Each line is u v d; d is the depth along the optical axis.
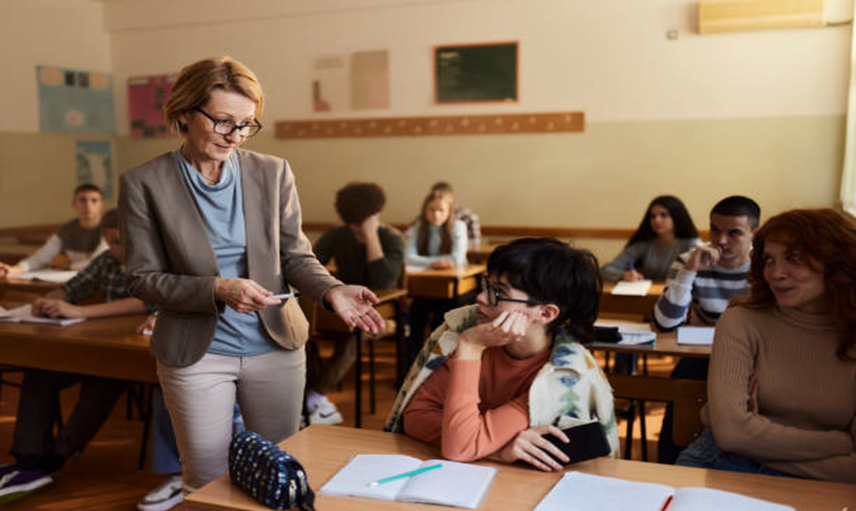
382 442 1.49
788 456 1.49
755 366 1.61
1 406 3.85
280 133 6.70
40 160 6.53
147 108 7.13
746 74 5.34
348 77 6.41
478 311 1.50
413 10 6.14
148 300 1.76
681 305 2.52
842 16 5.07
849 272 1.49
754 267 1.64
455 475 1.28
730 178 5.48
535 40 5.83
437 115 6.18
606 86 5.69
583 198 5.87
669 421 1.99
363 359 4.80
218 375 1.82
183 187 1.74
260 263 1.83
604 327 2.41
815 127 5.22
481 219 6.18
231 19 6.69
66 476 2.96
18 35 6.28
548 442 1.33
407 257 4.66
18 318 2.84
